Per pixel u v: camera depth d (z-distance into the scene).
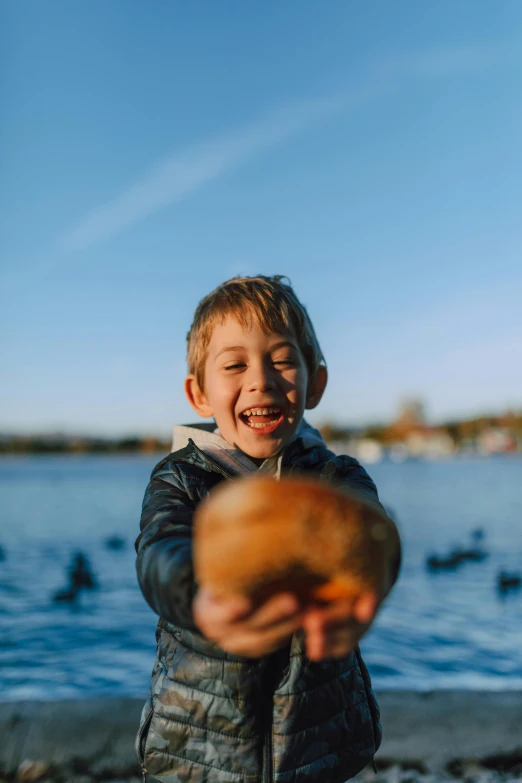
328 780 1.87
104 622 12.72
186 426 2.25
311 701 1.86
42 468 138.38
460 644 10.79
